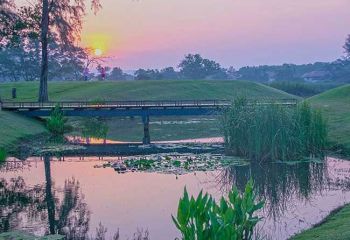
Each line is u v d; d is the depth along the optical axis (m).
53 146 31.89
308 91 96.50
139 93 65.81
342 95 49.41
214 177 21.67
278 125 24.70
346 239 11.67
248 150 25.83
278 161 24.62
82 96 62.75
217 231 9.06
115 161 26.39
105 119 51.56
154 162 25.38
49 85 72.81
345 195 18.31
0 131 32.75
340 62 197.50
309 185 20.08
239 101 26.95
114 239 13.50
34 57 123.38
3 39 50.88
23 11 49.19
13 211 16.61
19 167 24.94
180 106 40.00
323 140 26.44
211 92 71.00
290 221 14.89
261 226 14.34
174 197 18.16
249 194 10.34
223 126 26.94
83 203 17.47
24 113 40.94
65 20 49.06
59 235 13.67
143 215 15.88
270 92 76.69
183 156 27.20
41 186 20.39
